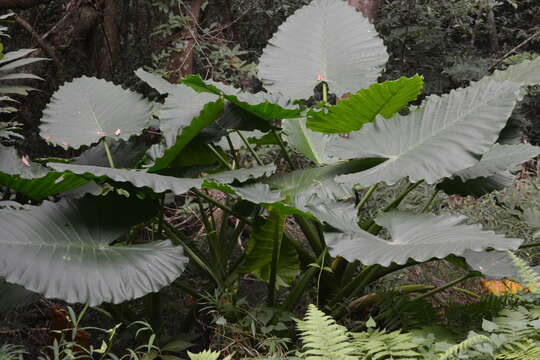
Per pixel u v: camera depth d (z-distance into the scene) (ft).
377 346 6.43
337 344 5.90
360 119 9.93
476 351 6.05
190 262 12.60
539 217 10.48
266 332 8.43
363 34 12.59
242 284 12.60
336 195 9.25
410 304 8.93
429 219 8.38
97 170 8.05
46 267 7.27
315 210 8.28
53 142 10.80
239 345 8.41
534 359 5.78
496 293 10.48
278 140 10.84
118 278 7.45
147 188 9.11
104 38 20.01
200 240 14.17
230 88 11.19
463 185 10.11
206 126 10.14
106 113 11.46
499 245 6.81
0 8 16.90
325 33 12.76
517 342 6.23
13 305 8.83
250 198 8.27
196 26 19.54
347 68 12.10
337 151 9.00
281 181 10.07
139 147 11.38
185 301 12.69
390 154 8.80
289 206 8.02
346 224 8.17
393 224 8.49
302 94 11.69
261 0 21.76
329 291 10.48
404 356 6.57
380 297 9.25
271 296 9.84
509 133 11.12
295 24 12.98
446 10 24.38
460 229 7.75
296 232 13.74
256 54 22.22
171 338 9.95
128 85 19.97
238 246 13.93
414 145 8.69
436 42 23.57
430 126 8.86
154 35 20.39
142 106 11.59
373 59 12.18
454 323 8.52
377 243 7.70
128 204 8.88
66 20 19.42
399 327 9.14
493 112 8.41
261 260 10.66
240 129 10.28
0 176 8.79
